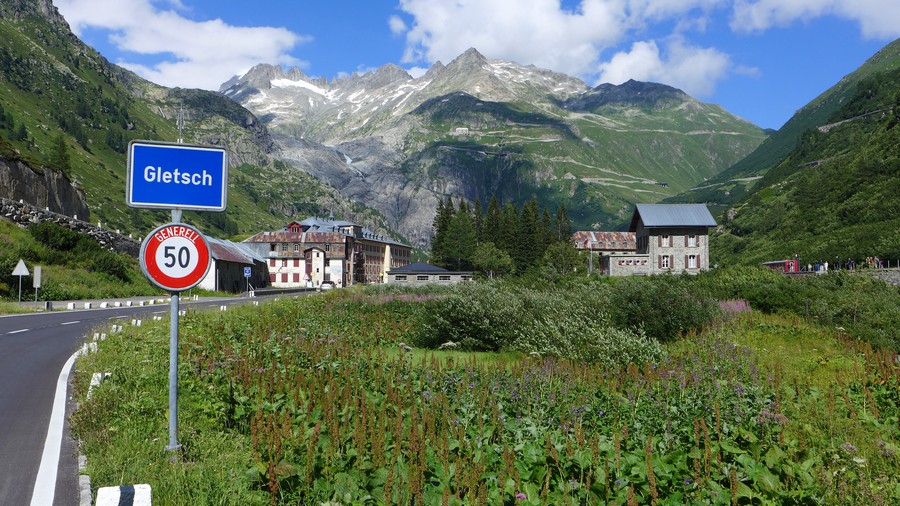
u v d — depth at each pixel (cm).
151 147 765
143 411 968
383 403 1038
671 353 1864
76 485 725
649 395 1166
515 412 1057
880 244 8794
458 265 13800
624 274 8869
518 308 2255
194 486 673
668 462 764
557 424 984
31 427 984
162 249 771
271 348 1733
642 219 8931
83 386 1219
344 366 1463
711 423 973
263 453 760
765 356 1862
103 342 1808
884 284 4134
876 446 899
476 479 657
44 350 1889
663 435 916
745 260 12875
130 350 1633
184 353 1575
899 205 10412
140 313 3494
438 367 1497
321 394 1038
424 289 4638
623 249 17738
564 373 1380
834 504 675
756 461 775
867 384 1334
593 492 678
